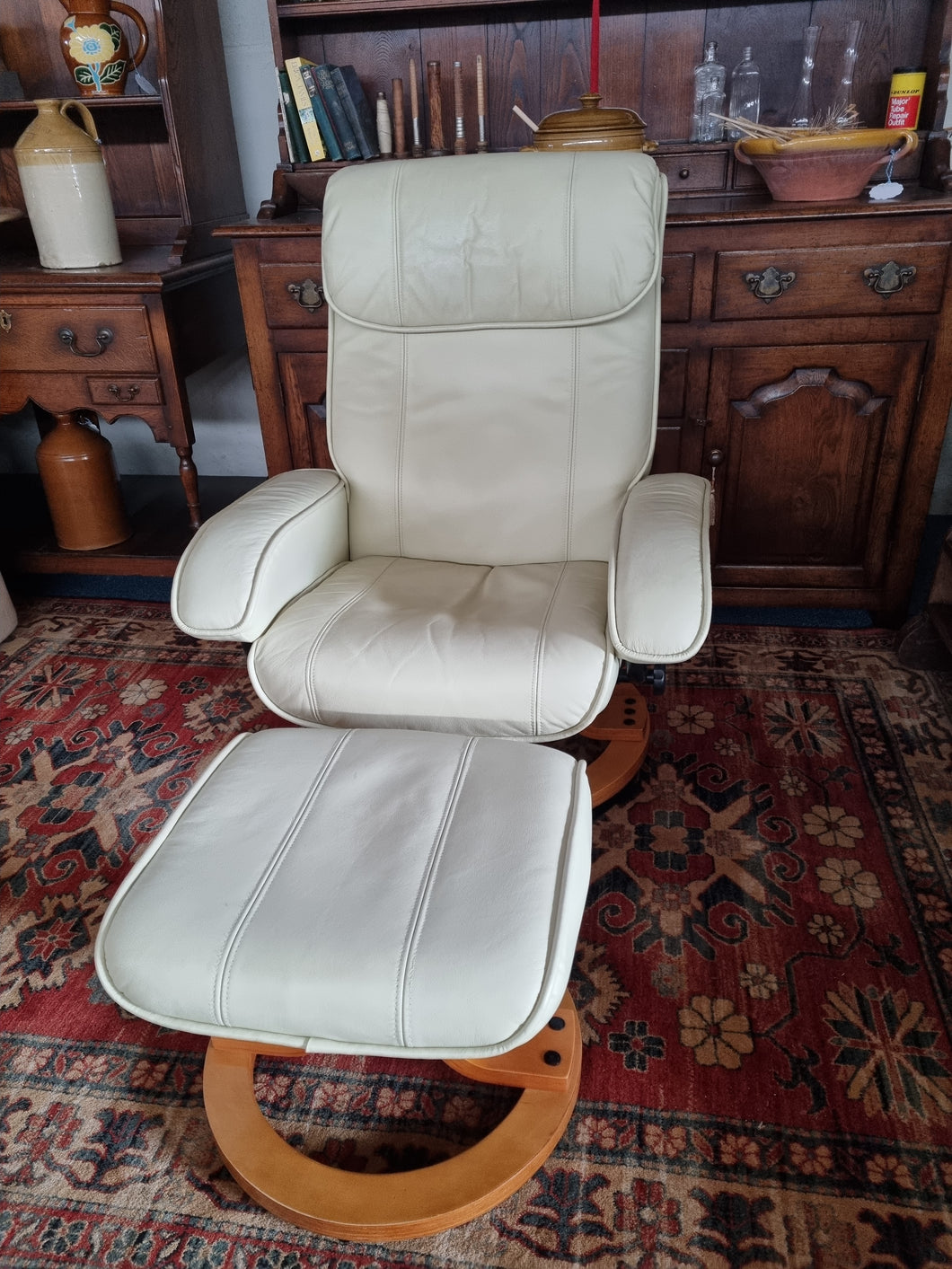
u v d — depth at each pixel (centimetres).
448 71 209
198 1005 84
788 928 129
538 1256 93
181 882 91
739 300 175
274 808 100
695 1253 93
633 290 141
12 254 228
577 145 178
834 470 188
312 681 121
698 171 197
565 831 95
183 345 204
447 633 123
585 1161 101
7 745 176
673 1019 117
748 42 197
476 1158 96
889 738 167
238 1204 99
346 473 156
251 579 124
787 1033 115
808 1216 95
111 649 208
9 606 214
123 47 203
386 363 153
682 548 118
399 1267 93
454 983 80
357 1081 113
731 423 187
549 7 199
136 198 235
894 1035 114
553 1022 108
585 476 148
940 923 129
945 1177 98
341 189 148
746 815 150
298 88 197
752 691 183
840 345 177
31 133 190
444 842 93
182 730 179
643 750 155
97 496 220
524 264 142
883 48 194
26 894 141
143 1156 105
